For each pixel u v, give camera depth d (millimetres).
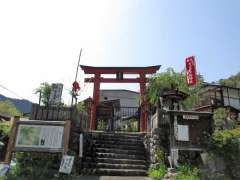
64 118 9867
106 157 10625
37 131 7793
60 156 8438
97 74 18359
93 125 16516
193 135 9703
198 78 16875
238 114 18156
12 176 6957
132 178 8891
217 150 9141
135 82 18188
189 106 15117
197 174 8492
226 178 8430
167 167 9383
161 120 10484
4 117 15945
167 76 14922
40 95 11891
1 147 8617
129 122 18453
